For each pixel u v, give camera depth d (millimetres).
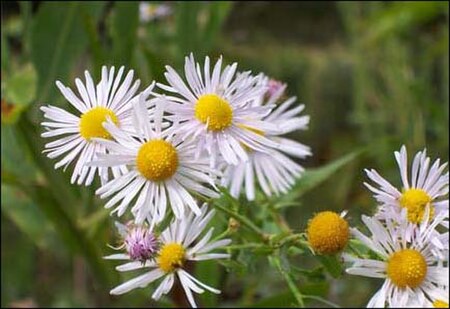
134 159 215
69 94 220
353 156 316
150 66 348
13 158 354
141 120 214
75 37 371
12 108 333
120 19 354
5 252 416
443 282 222
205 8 379
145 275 233
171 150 215
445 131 422
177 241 233
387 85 479
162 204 215
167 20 448
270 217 288
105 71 220
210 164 217
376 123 476
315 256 233
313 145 524
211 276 315
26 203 370
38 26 368
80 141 219
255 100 244
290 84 544
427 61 466
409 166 400
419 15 444
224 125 221
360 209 432
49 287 413
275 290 364
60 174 352
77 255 367
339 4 481
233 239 270
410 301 222
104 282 358
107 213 343
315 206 442
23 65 381
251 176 268
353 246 234
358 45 472
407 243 225
